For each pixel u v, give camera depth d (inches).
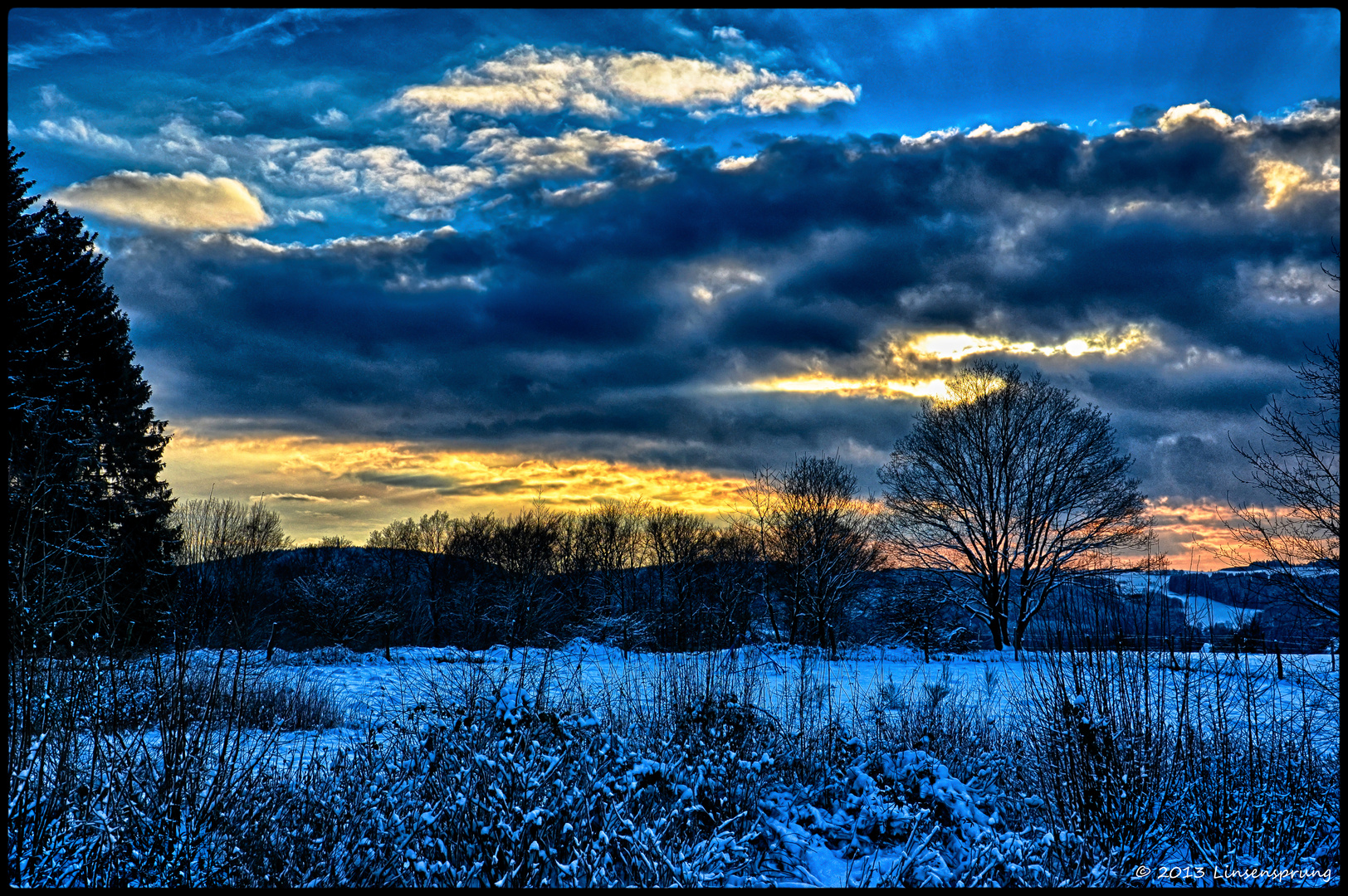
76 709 223.5
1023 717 340.8
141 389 1210.6
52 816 208.8
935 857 238.4
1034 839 256.7
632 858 223.8
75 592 241.1
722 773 276.4
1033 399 1478.8
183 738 210.5
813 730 370.9
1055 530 1444.4
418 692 349.4
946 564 1481.3
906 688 598.5
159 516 1142.3
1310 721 299.6
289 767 265.4
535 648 779.4
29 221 896.9
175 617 228.1
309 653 1058.1
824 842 265.7
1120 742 268.5
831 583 1672.0
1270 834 264.5
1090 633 284.7
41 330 893.8
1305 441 658.8
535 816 209.5
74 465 562.3
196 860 202.2
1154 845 253.1
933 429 1513.3
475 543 2399.1
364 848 218.5
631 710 358.0
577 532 2269.9
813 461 1742.1
